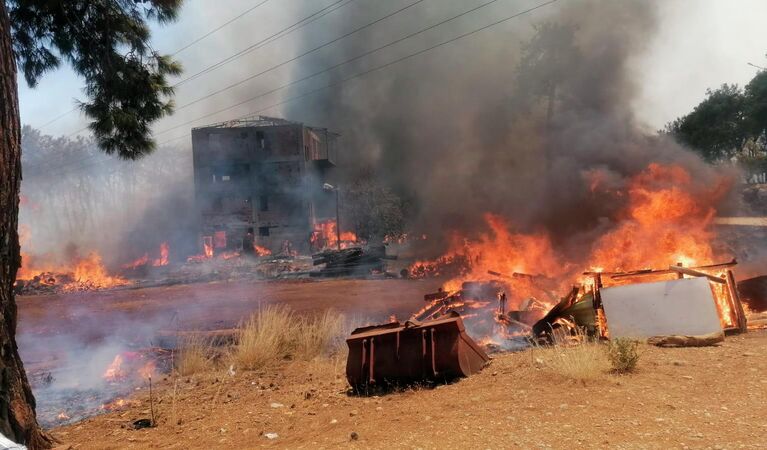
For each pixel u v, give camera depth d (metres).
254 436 4.55
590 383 4.62
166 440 4.69
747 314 7.41
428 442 3.70
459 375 5.55
